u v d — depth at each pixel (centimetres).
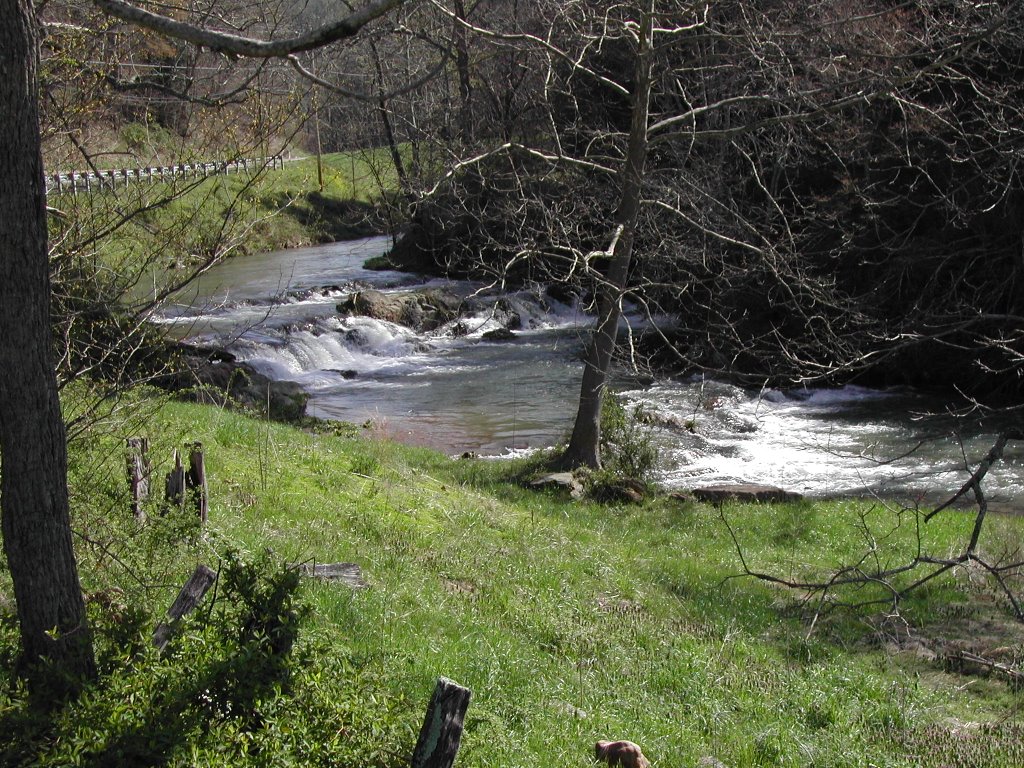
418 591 1088
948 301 2684
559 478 2008
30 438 536
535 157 2248
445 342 3719
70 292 832
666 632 1162
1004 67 2475
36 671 543
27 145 520
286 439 1733
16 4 507
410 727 588
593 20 2109
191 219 833
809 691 1007
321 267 4956
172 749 500
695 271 2892
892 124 2719
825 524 1797
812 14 2138
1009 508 1942
